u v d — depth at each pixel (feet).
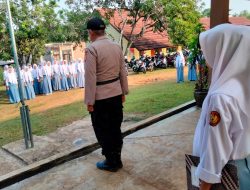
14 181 11.78
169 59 68.85
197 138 4.37
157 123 18.40
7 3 14.01
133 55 73.97
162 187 10.25
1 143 18.19
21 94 15.05
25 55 63.21
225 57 3.97
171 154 12.96
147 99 27.89
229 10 17.19
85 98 10.47
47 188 10.95
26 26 55.42
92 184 10.86
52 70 45.50
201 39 4.24
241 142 3.82
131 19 68.74
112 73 10.61
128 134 16.66
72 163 12.99
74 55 100.78
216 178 3.76
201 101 21.33
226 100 3.70
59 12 61.16
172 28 64.90
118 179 11.02
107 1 61.36
